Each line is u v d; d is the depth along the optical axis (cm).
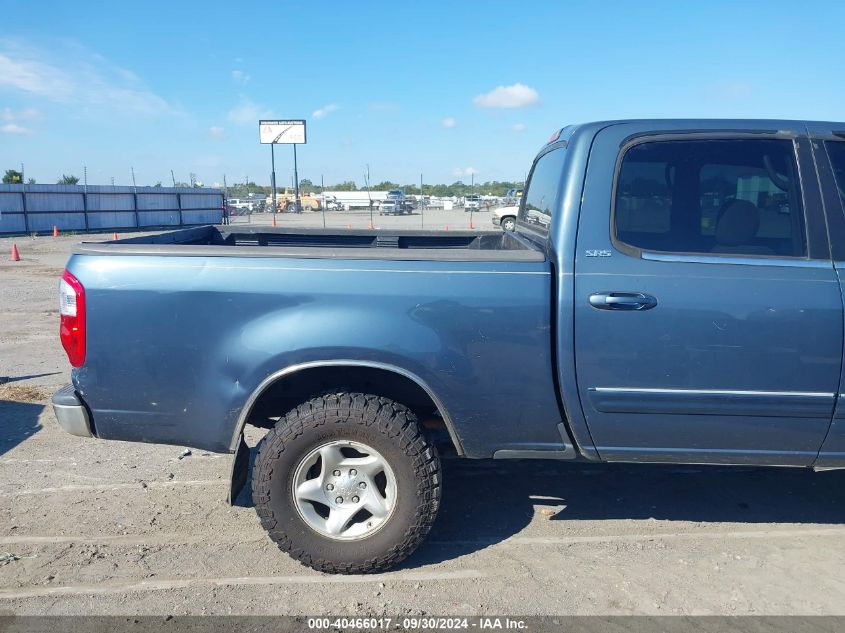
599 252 318
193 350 321
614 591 319
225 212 4212
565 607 307
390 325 313
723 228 323
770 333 309
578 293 314
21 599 312
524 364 317
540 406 323
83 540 365
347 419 315
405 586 323
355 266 316
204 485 436
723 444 324
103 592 318
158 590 320
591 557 348
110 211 3741
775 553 352
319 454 323
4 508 402
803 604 309
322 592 318
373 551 322
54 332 909
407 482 318
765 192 326
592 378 317
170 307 319
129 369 324
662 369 314
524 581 327
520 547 358
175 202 4094
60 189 3478
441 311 314
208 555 351
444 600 312
